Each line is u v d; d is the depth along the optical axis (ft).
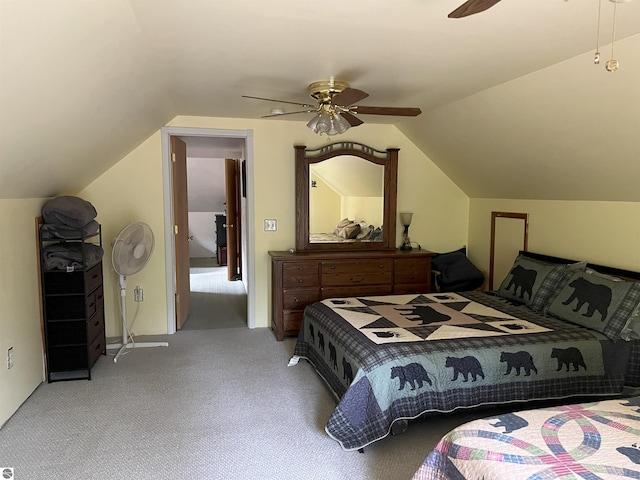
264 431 8.75
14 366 9.30
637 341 9.23
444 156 15.26
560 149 10.68
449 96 11.51
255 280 15.33
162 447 8.15
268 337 14.38
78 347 10.99
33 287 10.32
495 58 8.48
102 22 6.01
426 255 14.90
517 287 11.94
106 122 9.68
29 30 4.96
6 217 9.04
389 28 7.06
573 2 6.11
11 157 7.45
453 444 5.37
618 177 10.07
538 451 4.92
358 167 15.48
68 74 6.53
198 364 12.09
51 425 8.86
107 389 10.52
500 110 11.05
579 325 9.82
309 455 7.97
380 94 11.36
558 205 12.61
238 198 23.29
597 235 11.35
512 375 8.61
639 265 10.31
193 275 25.17
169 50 8.07
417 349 8.46
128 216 14.08
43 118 7.14
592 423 5.57
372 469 7.59
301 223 15.06
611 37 7.36
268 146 14.99
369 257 14.40
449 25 6.95
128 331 14.44
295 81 10.22
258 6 6.25
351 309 11.12
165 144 14.10
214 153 23.20
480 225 16.19
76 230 10.75
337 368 9.42
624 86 7.98
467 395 8.41
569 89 8.95
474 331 9.43
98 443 8.25
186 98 11.87
